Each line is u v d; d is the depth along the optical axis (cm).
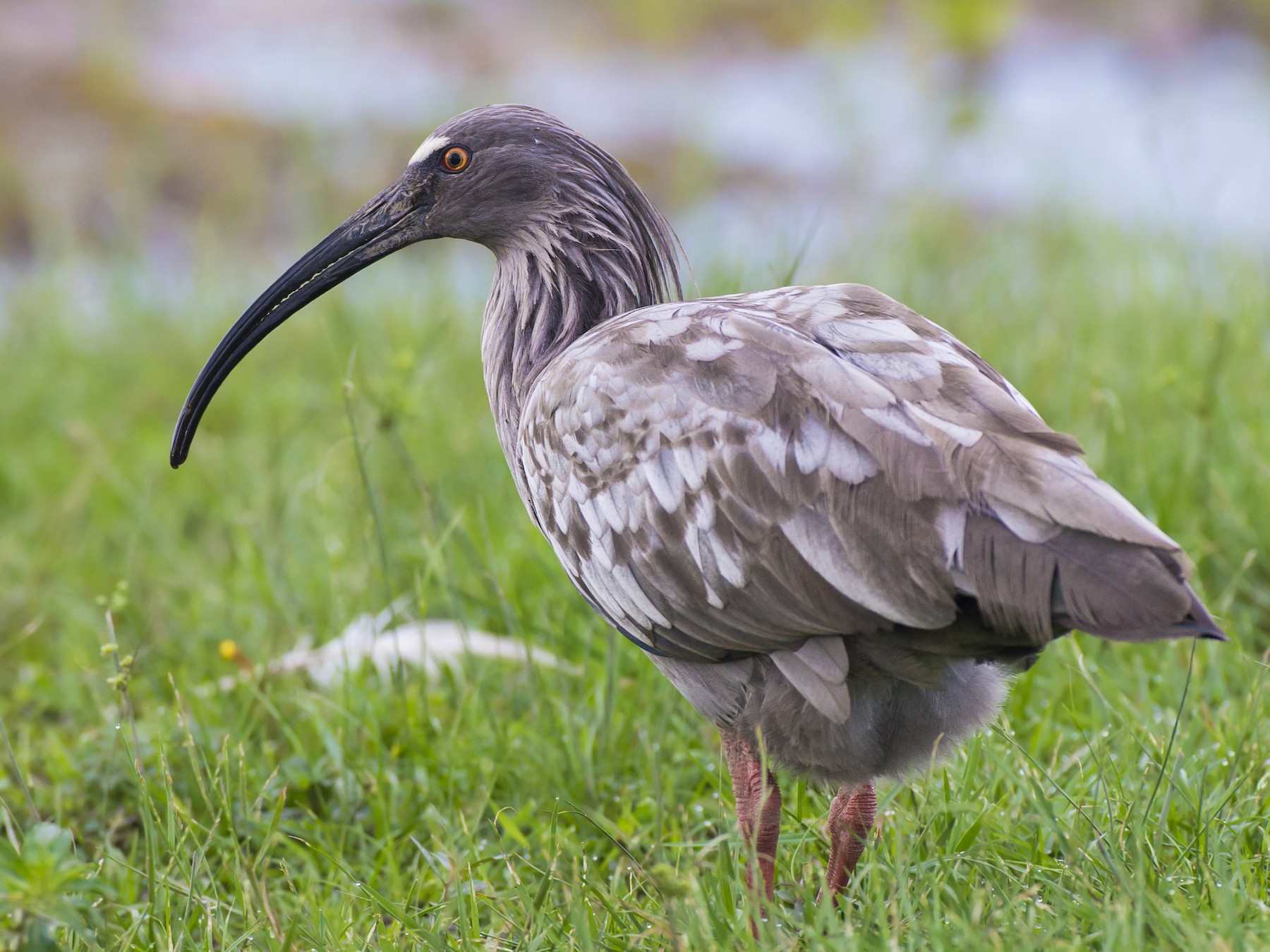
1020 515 661
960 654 719
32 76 3322
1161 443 1217
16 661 1257
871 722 760
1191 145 2680
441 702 1064
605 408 783
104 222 2755
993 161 2731
